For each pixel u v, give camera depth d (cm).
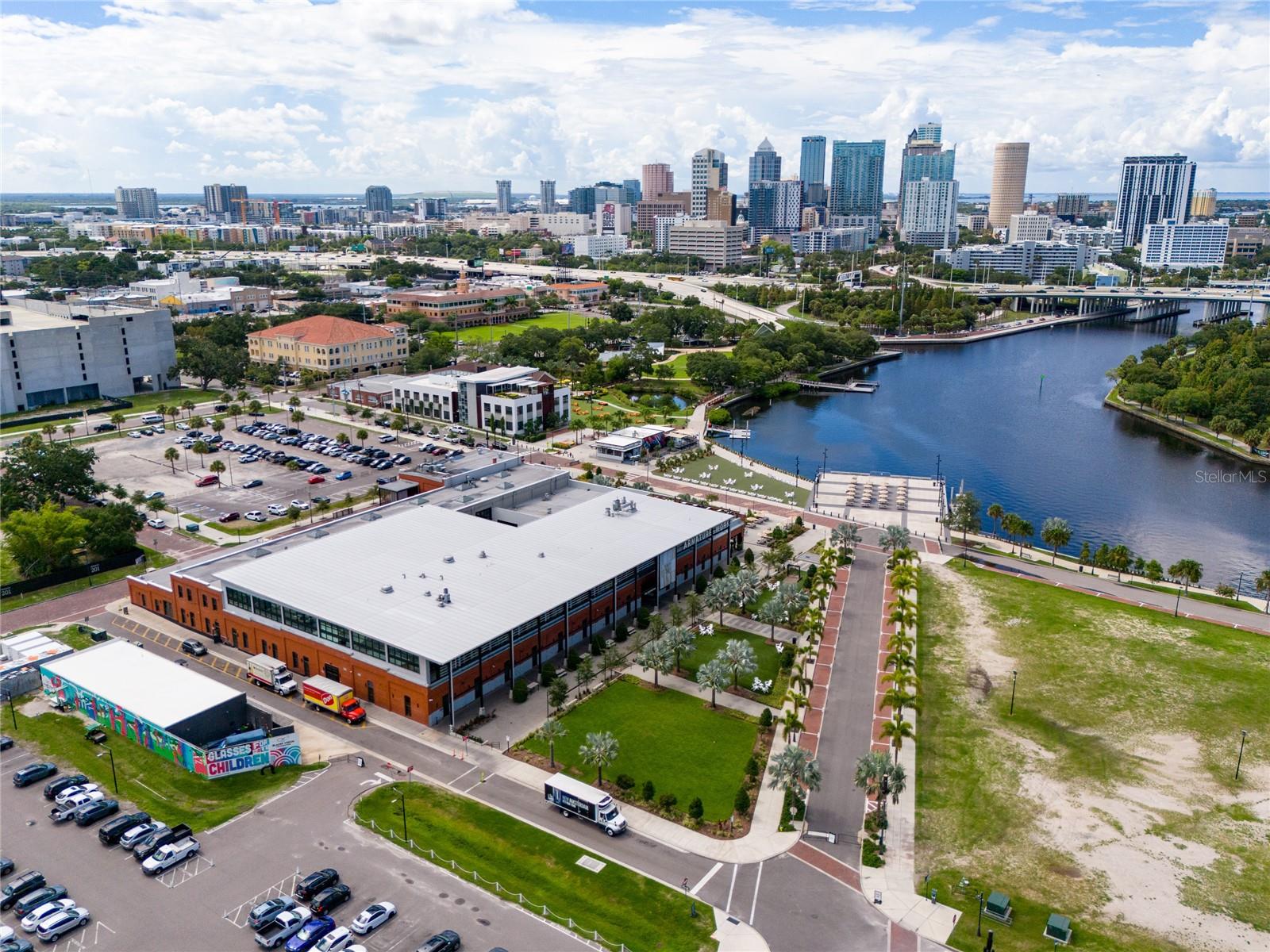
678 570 16875
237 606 14562
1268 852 10212
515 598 13925
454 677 12581
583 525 17112
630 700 13225
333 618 13138
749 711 13000
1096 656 14750
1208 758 12038
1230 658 14750
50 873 9450
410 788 10994
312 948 8412
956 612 16425
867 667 14300
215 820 10300
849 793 11138
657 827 10394
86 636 14862
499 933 8681
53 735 12081
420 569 14875
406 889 9244
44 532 16725
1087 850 10188
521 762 11631
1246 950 8769
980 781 11438
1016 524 19725
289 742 11481
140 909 8931
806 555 19012
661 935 8731
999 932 8894
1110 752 12131
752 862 9850
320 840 9988
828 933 8812
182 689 12406
